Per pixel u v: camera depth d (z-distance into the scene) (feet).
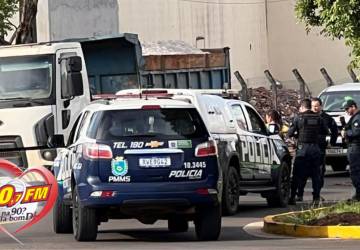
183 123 76.07
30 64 111.45
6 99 110.73
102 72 141.38
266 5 321.32
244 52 310.86
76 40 135.54
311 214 90.43
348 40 83.56
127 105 76.28
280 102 232.53
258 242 77.77
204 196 74.79
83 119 81.46
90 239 77.51
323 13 83.15
